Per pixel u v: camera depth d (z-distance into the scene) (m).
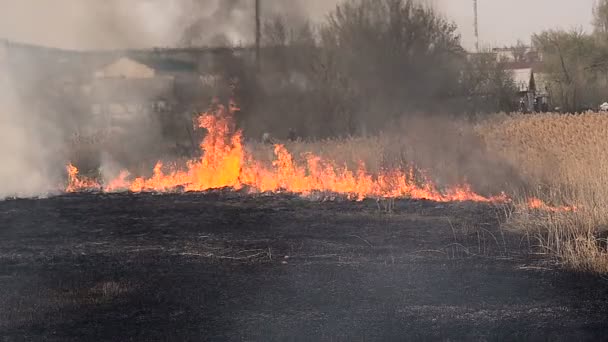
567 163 34.03
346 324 13.51
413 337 12.76
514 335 12.84
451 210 28.41
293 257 19.50
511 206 28.41
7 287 16.47
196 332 13.15
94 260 19.30
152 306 14.86
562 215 23.17
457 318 13.78
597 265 17.67
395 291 15.83
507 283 16.50
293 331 13.16
